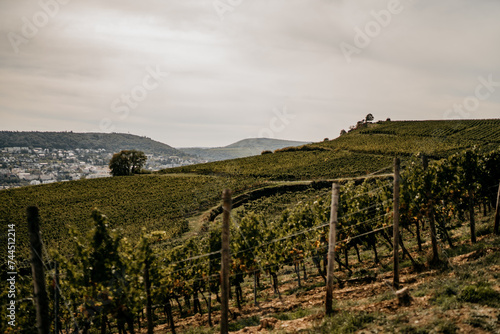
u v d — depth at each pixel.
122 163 108.88
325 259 21.61
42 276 9.68
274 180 73.94
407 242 27.12
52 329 15.27
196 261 21.52
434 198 21.05
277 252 22.02
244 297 24.31
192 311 24.66
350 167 79.50
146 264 15.10
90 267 13.04
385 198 22.67
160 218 57.41
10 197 72.56
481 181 22.70
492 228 20.72
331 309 12.58
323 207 22.59
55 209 64.81
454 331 8.66
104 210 63.78
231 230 22.36
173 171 97.50
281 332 11.72
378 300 13.07
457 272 13.45
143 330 21.84
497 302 9.71
